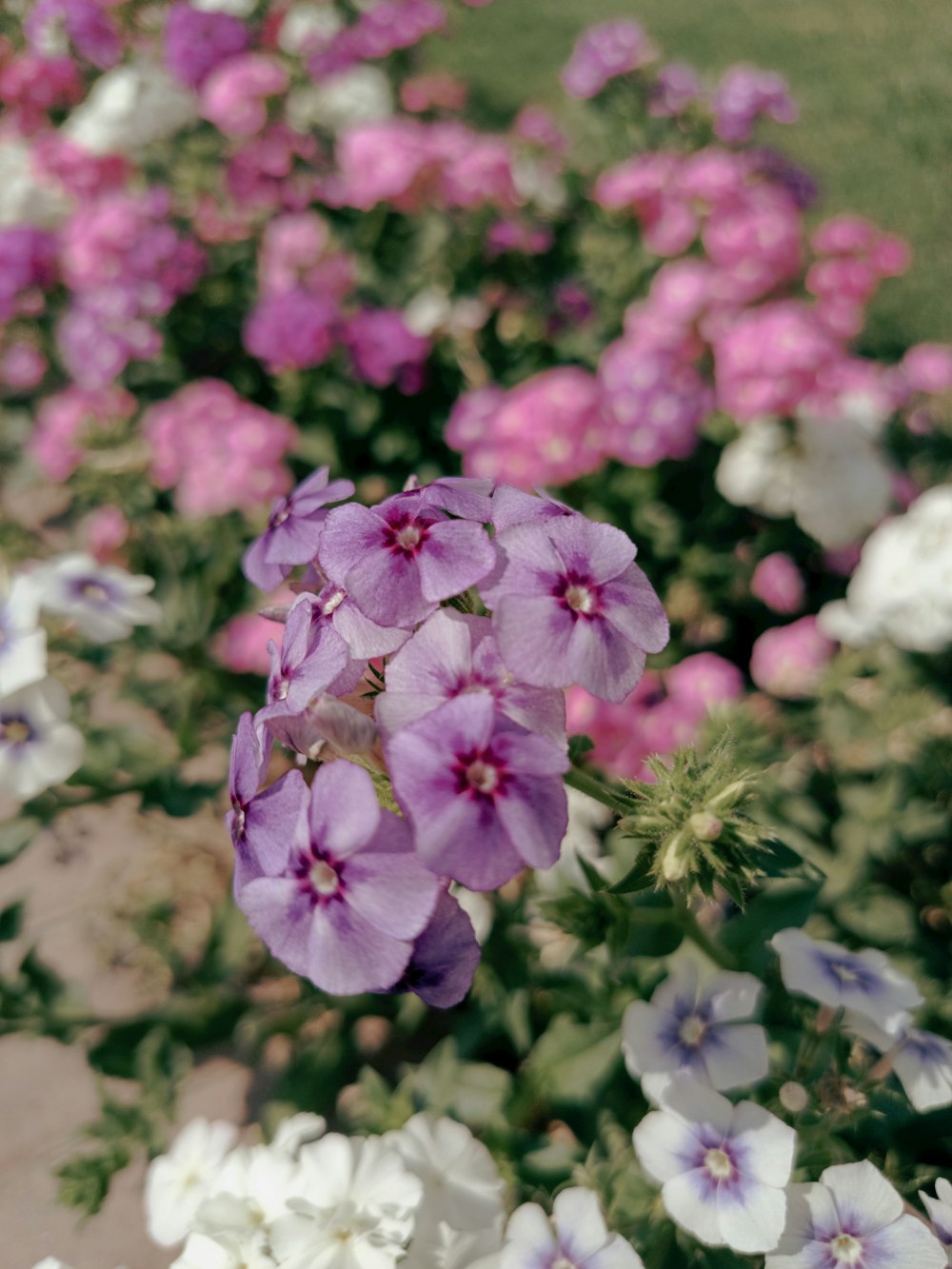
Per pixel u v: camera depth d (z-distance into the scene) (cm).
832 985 18
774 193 38
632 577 15
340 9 53
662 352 33
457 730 13
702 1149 17
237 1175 17
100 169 45
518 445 31
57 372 48
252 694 31
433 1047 28
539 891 25
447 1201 17
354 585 14
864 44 74
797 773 29
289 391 40
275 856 14
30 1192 27
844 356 38
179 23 46
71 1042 25
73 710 27
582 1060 23
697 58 75
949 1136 21
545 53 76
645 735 28
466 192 39
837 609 31
